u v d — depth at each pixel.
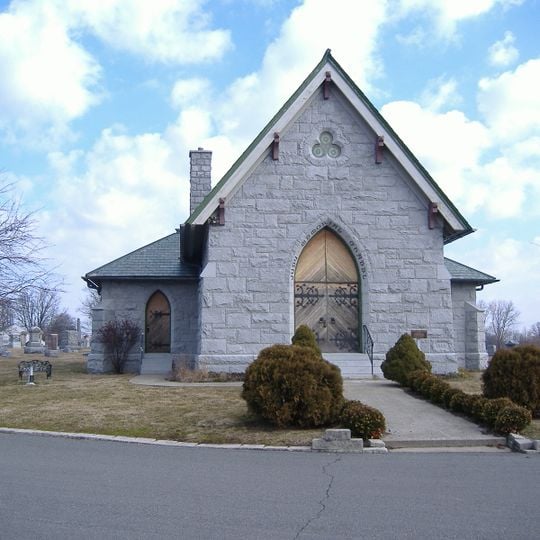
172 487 8.23
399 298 21.39
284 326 20.88
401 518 6.82
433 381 15.30
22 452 10.69
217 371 20.55
